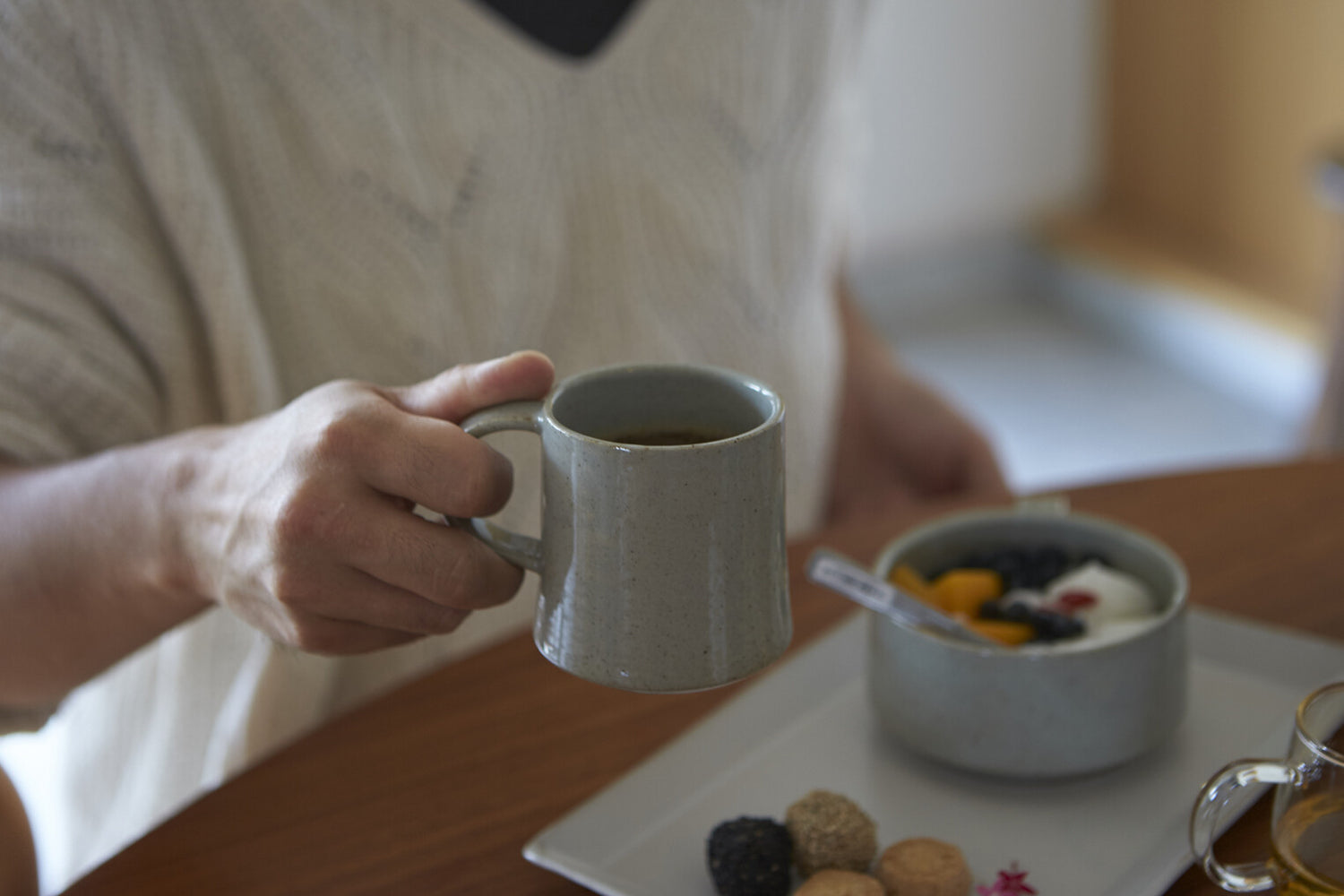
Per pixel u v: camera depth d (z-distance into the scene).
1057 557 0.96
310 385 1.12
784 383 1.34
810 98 1.33
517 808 0.90
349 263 1.11
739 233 1.28
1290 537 1.08
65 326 1.00
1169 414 3.28
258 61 1.08
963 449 1.40
